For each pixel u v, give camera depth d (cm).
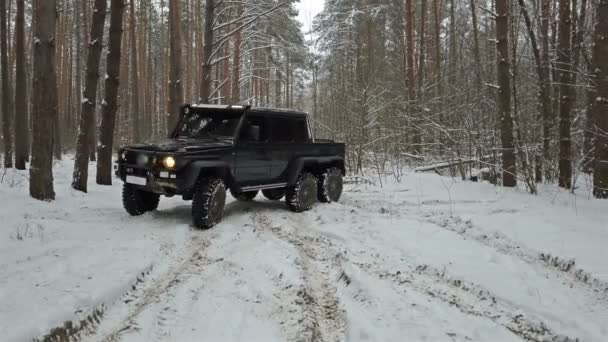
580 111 1111
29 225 648
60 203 816
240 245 601
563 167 988
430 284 485
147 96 3112
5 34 1622
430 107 1661
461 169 1185
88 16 2711
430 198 933
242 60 2644
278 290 450
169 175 663
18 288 425
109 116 1145
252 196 970
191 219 740
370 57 2341
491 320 409
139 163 701
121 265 498
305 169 906
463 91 1346
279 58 3553
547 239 613
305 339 359
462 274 505
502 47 975
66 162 1936
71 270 477
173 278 482
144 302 425
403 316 405
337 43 2991
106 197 964
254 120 804
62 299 402
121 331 371
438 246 603
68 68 3181
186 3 2914
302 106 4819
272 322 386
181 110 857
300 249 596
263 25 2327
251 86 3059
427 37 2517
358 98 1546
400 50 2711
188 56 2947
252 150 778
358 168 1401
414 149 1543
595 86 855
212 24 1372
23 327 348
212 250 579
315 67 3275
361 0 2767
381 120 1500
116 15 1093
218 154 723
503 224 694
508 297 451
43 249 548
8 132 1595
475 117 1223
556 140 1090
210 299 428
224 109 805
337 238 648
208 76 1372
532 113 1210
